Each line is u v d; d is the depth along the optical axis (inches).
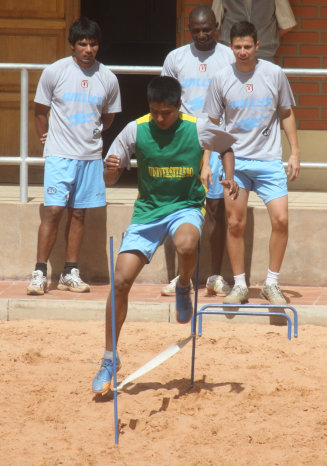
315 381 657.0
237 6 1075.9
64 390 639.1
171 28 1932.8
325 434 560.4
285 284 894.4
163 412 600.7
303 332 776.9
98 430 573.0
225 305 729.0
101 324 807.1
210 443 552.1
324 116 1150.3
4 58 1195.3
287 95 791.1
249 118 783.7
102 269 904.9
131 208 896.3
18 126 1193.4
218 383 652.1
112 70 898.7
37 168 1161.4
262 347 735.7
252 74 778.2
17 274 911.7
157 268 900.0
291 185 1125.1
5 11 1189.7
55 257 906.7
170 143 595.8
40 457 531.5
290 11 1090.7
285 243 801.6
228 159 605.0
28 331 780.0
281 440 553.0
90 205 854.5
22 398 623.2
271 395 629.9
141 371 583.2
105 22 1911.9
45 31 1192.8
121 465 522.9
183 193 613.0
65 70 832.9
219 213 833.5
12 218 905.5
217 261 849.5
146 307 813.2
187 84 824.3
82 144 839.1
